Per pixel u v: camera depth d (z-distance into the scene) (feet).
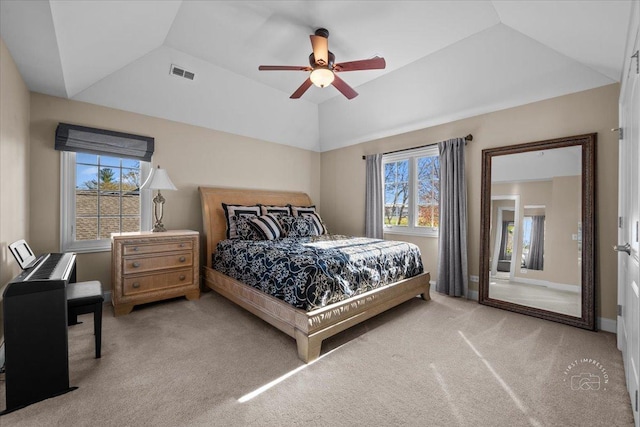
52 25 6.20
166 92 11.33
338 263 7.94
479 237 11.32
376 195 14.74
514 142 10.43
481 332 8.34
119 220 11.25
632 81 5.71
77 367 6.33
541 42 8.20
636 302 4.97
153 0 7.03
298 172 17.21
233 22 8.54
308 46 9.76
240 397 5.43
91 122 10.41
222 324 8.78
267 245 10.17
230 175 14.30
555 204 9.39
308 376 6.14
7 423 4.75
